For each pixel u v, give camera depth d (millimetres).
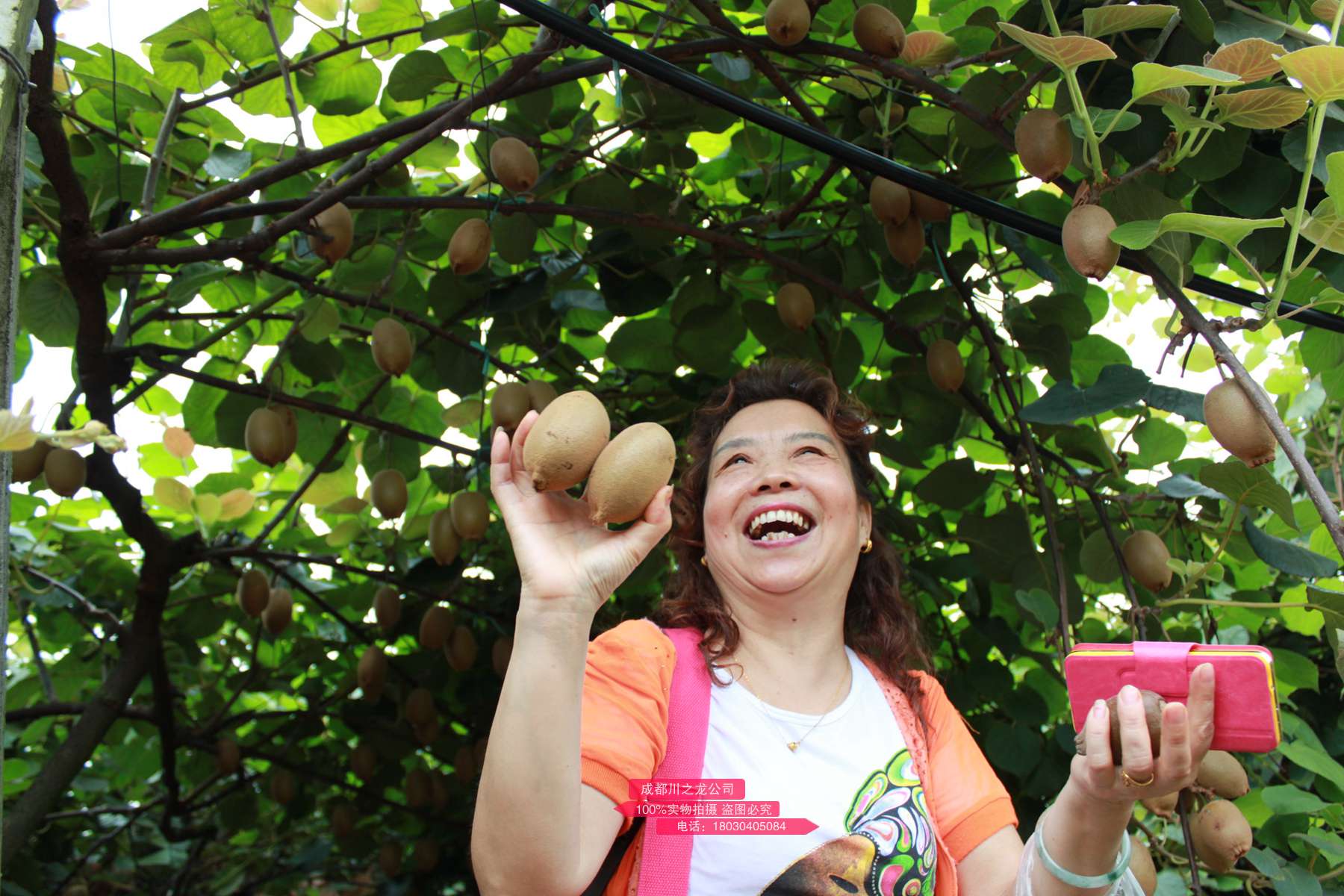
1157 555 1981
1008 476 2611
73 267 2113
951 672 2471
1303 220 1330
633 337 2826
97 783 3684
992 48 2178
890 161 1661
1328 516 1271
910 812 1326
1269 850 1761
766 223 2416
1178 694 1059
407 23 2422
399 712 3346
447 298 2631
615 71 1816
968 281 2279
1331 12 1365
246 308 2908
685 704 1361
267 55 2432
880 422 2641
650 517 1186
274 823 4520
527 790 1098
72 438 777
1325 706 2318
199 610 3445
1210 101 1374
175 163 2578
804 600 1479
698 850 1269
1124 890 1178
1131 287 3121
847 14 2223
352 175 2145
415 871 3557
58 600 3404
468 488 2883
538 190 2512
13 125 958
